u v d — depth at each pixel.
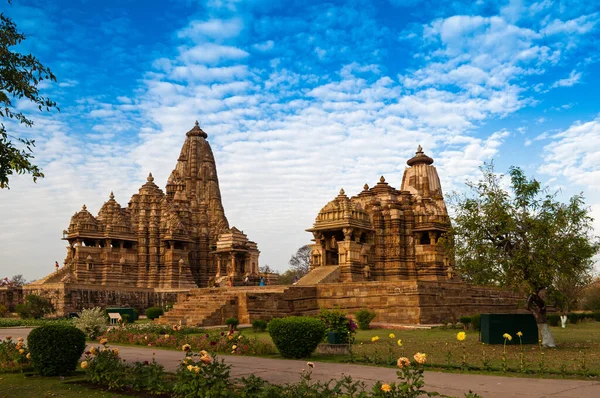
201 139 104.62
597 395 15.59
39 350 20.64
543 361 21.33
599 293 73.19
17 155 20.25
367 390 16.64
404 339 32.69
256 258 80.25
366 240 61.75
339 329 26.62
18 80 20.45
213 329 40.09
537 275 27.38
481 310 52.91
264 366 21.72
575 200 28.03
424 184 68.94
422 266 61.81
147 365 18.89
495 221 28.59
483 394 15.82
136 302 69.69
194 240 90.00
